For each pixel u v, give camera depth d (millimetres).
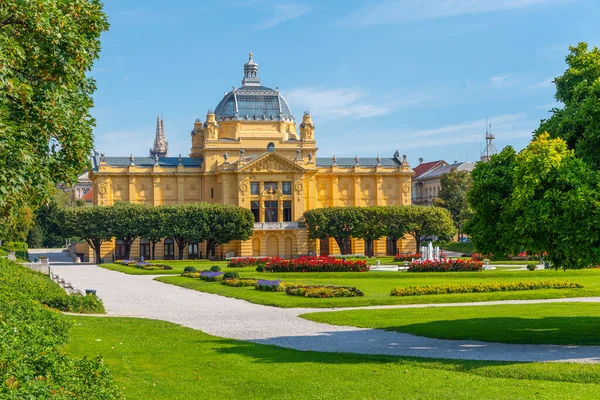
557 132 41812
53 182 40469
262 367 31266
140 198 169000
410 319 46875
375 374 29906
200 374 29781
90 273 108938
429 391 27000
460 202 194125
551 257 37344
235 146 173000
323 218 154500
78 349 34375
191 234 146000
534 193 36875
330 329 43688
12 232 105250
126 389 26703
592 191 34906
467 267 89875
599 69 43250
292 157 175000
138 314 53062
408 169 180875
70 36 36438
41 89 36562
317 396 26328
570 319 45781
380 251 173375
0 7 33250
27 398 18297
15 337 23953
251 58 186750
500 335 39531
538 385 27906
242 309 55969
